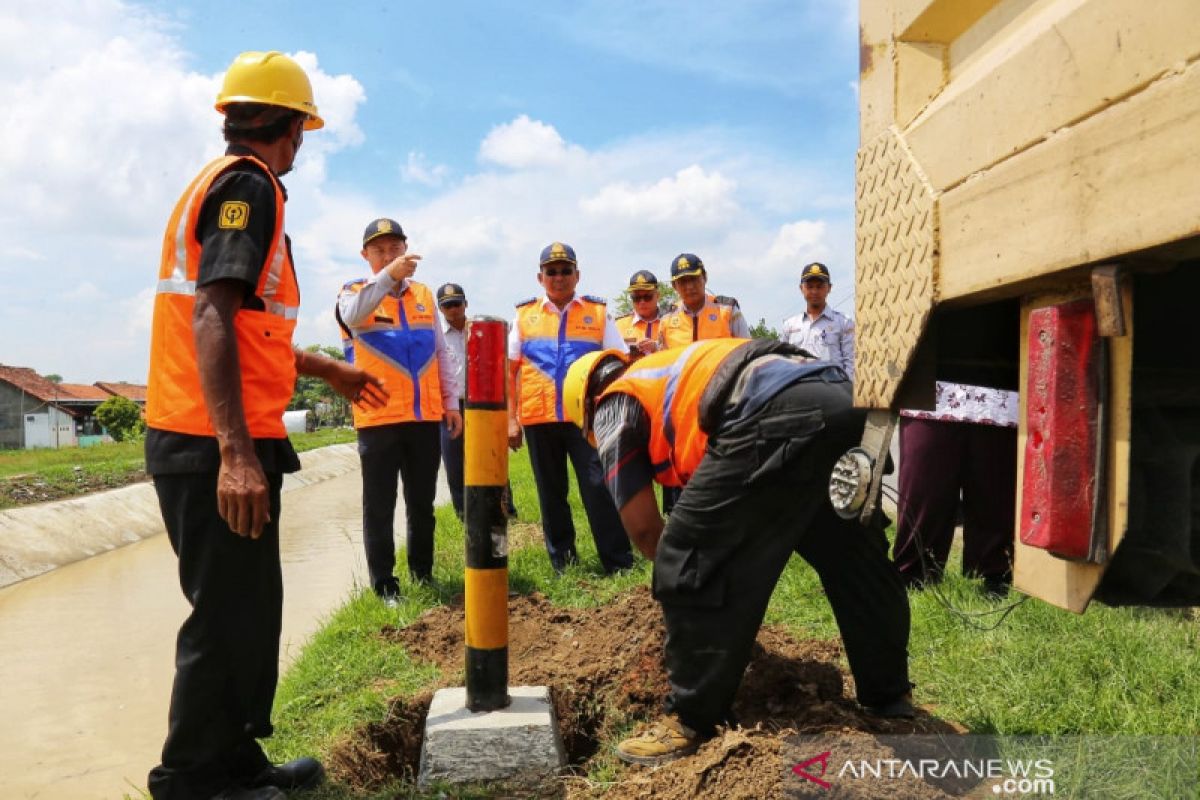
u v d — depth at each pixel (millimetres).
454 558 6738
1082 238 1394
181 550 2645
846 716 2996
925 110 1873
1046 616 3869
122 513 12141
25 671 5336
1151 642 3469
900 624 3062
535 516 8719
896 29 1960
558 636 4461
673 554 2844
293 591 7414
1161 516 1568
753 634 2812
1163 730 2771
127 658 5590
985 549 4715
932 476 4703
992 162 1623
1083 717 2955
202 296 2537
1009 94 1574
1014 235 1560
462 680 3895
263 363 2725
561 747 3205
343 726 3551
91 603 7402
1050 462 1561
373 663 4332
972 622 3975
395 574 6301
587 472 5758
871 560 3027
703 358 3012
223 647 2633
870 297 2082
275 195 2695
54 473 15852
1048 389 1568
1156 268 1391
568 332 5957
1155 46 1245
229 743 2699
